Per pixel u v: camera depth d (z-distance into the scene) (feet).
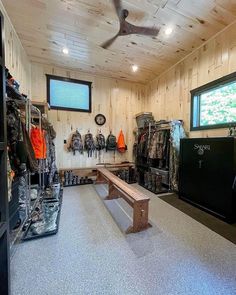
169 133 12.62
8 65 8.70
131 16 8.40
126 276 4.86
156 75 16.07
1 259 3.37
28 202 7.88
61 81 14.65
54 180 13.07
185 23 9.01
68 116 15.11
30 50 12.00
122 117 17.37
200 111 11.55
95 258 5.60
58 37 10.42
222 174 8.39
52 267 5.18
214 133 10.30
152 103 17.19
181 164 11.15
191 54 12.03
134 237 6.82
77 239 6.64
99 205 10.06
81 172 15.51
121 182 9.77
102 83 16.37
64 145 15.06
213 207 8.91
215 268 5.18
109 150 16.75
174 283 4.62
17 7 8.01
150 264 5.34
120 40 10.58
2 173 3.34
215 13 8.28
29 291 4.35
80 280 4.72
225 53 9.54
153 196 11.79
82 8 8.05
